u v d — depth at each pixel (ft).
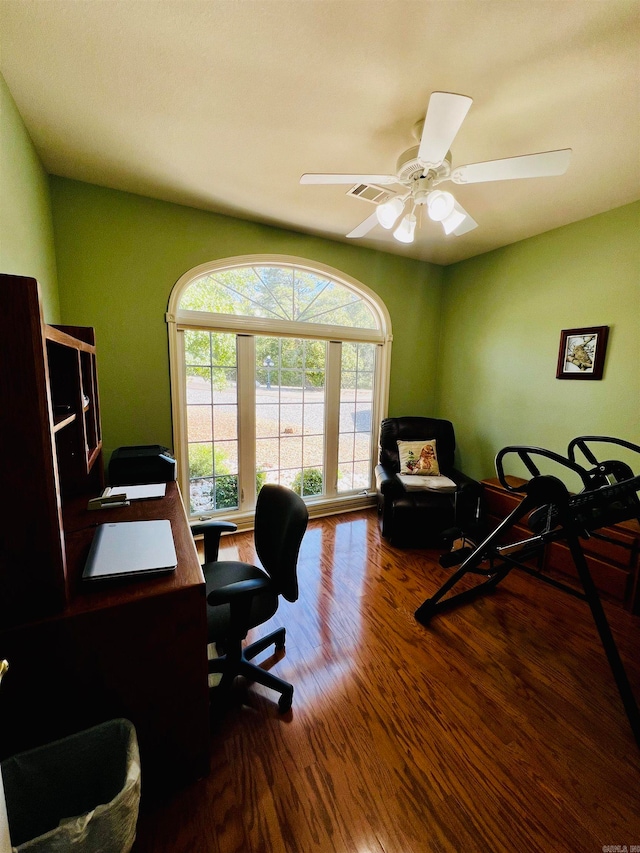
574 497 4.62
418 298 11.73
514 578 7.84
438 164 4.52
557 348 8.73
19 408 2.53
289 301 9.95
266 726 4.37
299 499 4.70
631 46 3.83
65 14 3.61
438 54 4.00
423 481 9.52
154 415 8.32
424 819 3.47
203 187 7.15
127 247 7.55
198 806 3.52
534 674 5.22
